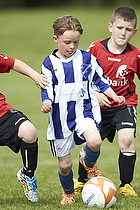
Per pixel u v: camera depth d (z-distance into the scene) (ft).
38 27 315.17
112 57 51.62
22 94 165.37
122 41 50.19
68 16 43.01
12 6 467.11
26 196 43.91
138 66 52.13
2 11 411.54
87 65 44.34
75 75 43.78
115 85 51.70
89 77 44.57
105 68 51.67
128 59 51.55
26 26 317.42
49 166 71.87
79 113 43.55
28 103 146.82
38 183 56.80
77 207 41.57
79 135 42.91
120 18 49.85
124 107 50.88
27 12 392.88
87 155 43.68
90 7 446.60
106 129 52.24
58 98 43.52
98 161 75.51
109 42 52.47
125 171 49.03
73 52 43.96
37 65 224.94
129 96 51.83
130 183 49.73
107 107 51.37
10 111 42.86
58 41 43.16
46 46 266.16
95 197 41.24
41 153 83.92
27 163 42.78
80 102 43.68
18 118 42.34
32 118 121.90
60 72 43.60
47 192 50.70
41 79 43.16
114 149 88.28
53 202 45.06
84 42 266.77
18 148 42.86
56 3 480.23
